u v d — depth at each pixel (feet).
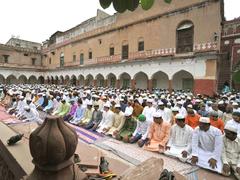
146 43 73.67
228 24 67.77
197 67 58.65
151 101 29.40
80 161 10.42
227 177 16.51
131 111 28.73
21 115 31.76
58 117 4.33
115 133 25.45
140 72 72.90
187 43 63.31
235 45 66.08
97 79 92.84
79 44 104.42
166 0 4.52
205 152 17.88
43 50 135.64
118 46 83.56
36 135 4.00
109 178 8.83
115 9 4.08
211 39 58.18
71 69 105.91
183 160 18.75
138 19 76.23
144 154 20.31
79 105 33.94
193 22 61.87
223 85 66.59
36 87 84.48
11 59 123.54
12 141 8.89
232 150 17.17
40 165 4.11
